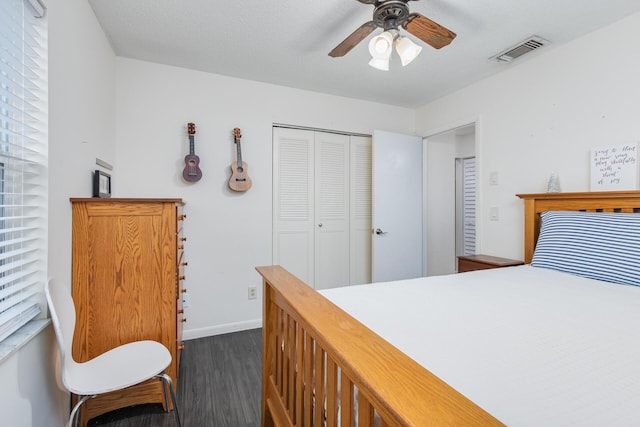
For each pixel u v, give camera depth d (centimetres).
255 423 156
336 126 314
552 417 60
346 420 70
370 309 121
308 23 192
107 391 118
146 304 162
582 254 174
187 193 254
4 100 109
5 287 108
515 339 94
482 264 234
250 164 277
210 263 264
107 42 210
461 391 68
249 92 276
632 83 180
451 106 307
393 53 228
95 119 185
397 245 330
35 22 121
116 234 157
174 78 250
